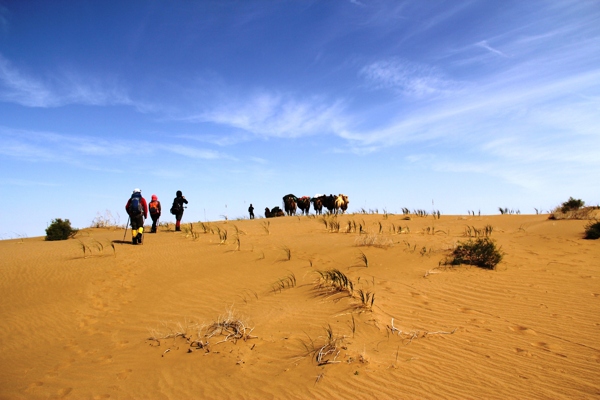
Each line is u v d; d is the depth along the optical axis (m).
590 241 12.35
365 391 5.05
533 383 4.95
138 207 15.05
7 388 5.75
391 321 7.04
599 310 6.89
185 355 6.50
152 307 8.80
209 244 14.45
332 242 13.50
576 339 5.96
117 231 21.27
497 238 13.65
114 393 5.56
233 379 5.68
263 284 9.71
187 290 9.69
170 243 15.12
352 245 12.80
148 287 10.02
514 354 5.69
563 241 12.59
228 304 8.66
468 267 10.07
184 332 7.34
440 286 8.74
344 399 4.94
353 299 8.09
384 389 5.07
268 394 5.22
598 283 8.23
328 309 7.77
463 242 11.73
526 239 13.29
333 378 5.40
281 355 6.18
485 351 5.83
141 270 11.29
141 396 5.45
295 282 9.59
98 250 13.85
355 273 9.98
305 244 13.43
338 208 27.42
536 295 7.84
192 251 13.36
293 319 7.48
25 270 11.42
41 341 7.36
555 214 17.67
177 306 8.78
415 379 5.23
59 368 6.33
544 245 12.21
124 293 9.68
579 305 7.18
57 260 12.56
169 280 10.44
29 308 8.84
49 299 9.32
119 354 6.73
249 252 12.68
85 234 20.38
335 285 8.93
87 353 6.84
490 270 9.73
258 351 6.40
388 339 6.39
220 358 6.29
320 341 6.45
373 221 19.50
